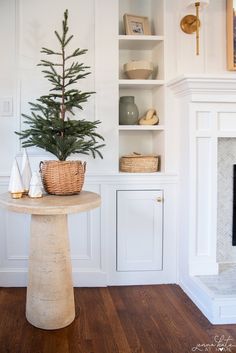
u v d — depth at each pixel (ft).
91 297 8.33
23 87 8.63
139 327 6.92
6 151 8.69
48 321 6.75
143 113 9.89
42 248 6.73
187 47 8.76
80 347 6.20
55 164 6.90
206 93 7.98
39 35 8.59
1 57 8.55
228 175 9.20
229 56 8.77
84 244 9.00
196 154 8.18
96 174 8.76
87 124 7.26
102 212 8.91
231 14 8.68
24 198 6.73
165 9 8.66
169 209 9.07
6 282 8.90
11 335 6.57
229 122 8.24
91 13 8.67
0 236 8.87
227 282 7.96
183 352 6.07
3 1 8.50
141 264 9.07
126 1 9.59
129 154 9.68
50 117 7.38
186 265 8.52
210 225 8.32
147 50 9.80
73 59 8.67
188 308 7.77
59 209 5.99
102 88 8.73
